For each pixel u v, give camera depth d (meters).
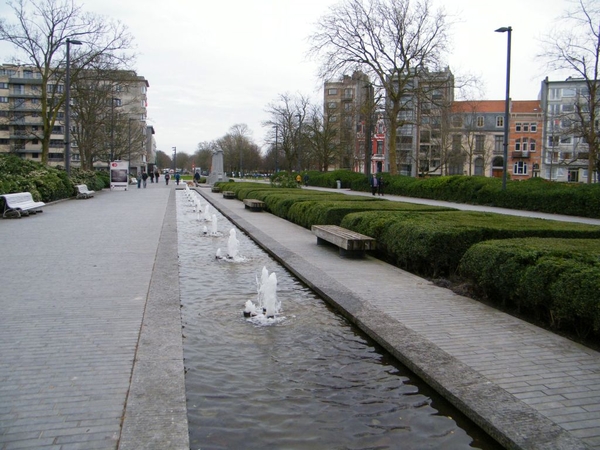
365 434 3.99
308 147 71.44
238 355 5.57
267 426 4.09
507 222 10.72
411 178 40.94
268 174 112.00
